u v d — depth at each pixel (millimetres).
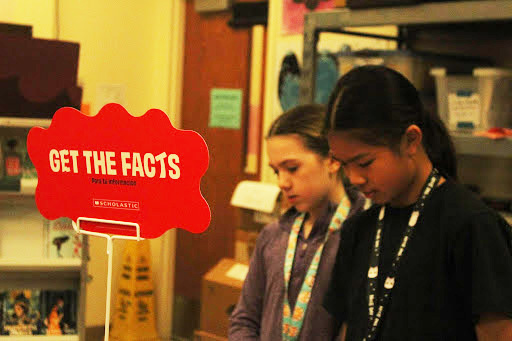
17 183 2629
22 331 2646
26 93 2520
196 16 4273
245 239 2967
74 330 2686
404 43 2750
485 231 1085
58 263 2666
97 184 1063
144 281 4176
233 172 4020
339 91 1166
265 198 2867
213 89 4156
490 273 1053
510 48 2436
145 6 4398
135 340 4129
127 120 1034
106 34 4266
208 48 4195
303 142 1591
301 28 3336
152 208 1025
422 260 1144
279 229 1729
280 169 1624
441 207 1154
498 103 2088
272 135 1630
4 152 2709
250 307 1725
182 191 1003
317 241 1637
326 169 1611
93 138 1061
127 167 1038
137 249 4133
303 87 2338
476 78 2109
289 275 1631
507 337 1031
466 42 2578
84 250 2629
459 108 2164
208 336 2766
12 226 2688
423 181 1192
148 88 4477
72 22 4113
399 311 1148
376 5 2057
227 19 4039
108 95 4305
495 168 2541
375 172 1123
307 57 2330
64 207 1092
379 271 1216
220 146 4113
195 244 4293
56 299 2697
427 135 1223
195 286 4285
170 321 4426
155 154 1017
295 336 1572
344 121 1123
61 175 1091
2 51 2479
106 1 4242
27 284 2725
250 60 3883
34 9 3850
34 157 1108
